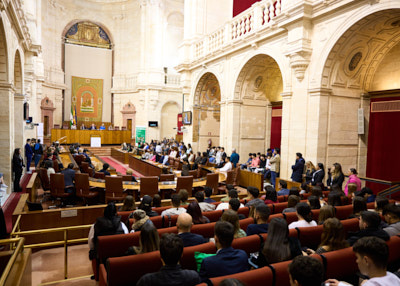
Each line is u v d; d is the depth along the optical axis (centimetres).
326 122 768
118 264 239
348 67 772
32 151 1207
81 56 2270
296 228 312
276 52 905
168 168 942
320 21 747
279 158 895
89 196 687
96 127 2312
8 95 797
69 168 755
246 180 979
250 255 280
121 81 2348
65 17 2173
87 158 1098
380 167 805
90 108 2319
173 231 337
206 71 1325
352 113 809
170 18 2259
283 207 470
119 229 337
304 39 761
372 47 751
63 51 2189
